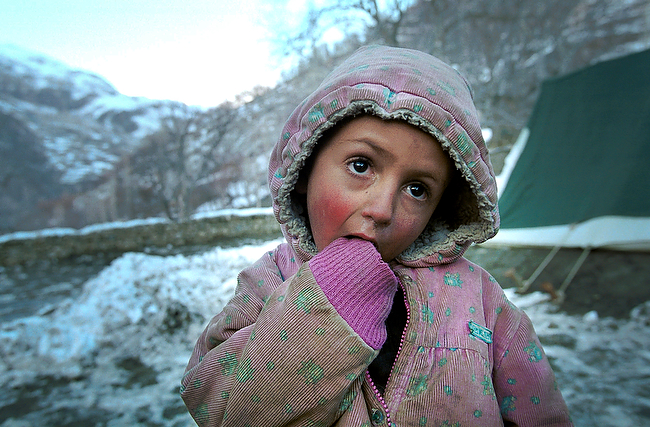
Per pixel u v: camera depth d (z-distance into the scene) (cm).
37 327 404
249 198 2230
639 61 619
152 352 383
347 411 51
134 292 454
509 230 678
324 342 46
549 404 63
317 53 1833
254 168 2259
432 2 1762
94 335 392
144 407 292
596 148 627
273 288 63
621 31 2123
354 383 52
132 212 2302
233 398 50
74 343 379
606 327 400
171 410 288
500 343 63
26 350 371
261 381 48
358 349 46
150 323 418
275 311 50
